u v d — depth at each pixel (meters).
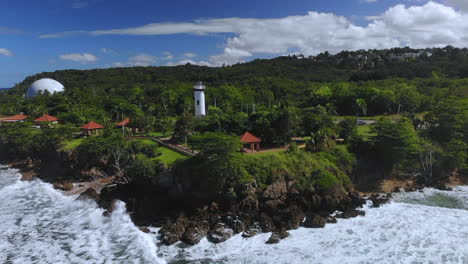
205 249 36.56
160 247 37.50
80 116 98.75
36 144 77.62
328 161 53.16
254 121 69.19
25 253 37.12
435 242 36.31
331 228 40.78
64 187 60.00
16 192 59.59
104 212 47.69
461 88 101.25
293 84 157.75
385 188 55.56
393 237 37.78
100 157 65.81
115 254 36.31
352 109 107.81
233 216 41.78
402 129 58.19
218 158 46.44
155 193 50.25
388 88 112.69
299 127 67.25
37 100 132.25
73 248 38.09
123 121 93.25
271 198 44.94
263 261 33.50
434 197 51.09
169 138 80.25
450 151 59.47
